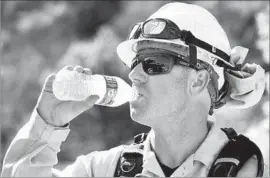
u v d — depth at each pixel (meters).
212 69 2.48
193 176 2.35
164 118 2.41
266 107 4.89
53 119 2.38
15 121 9.97
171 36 2.42
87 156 2.56
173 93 2.41
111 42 9.43
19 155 2.35
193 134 2.42
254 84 2.60
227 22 9.13
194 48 2.41
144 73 2.43
